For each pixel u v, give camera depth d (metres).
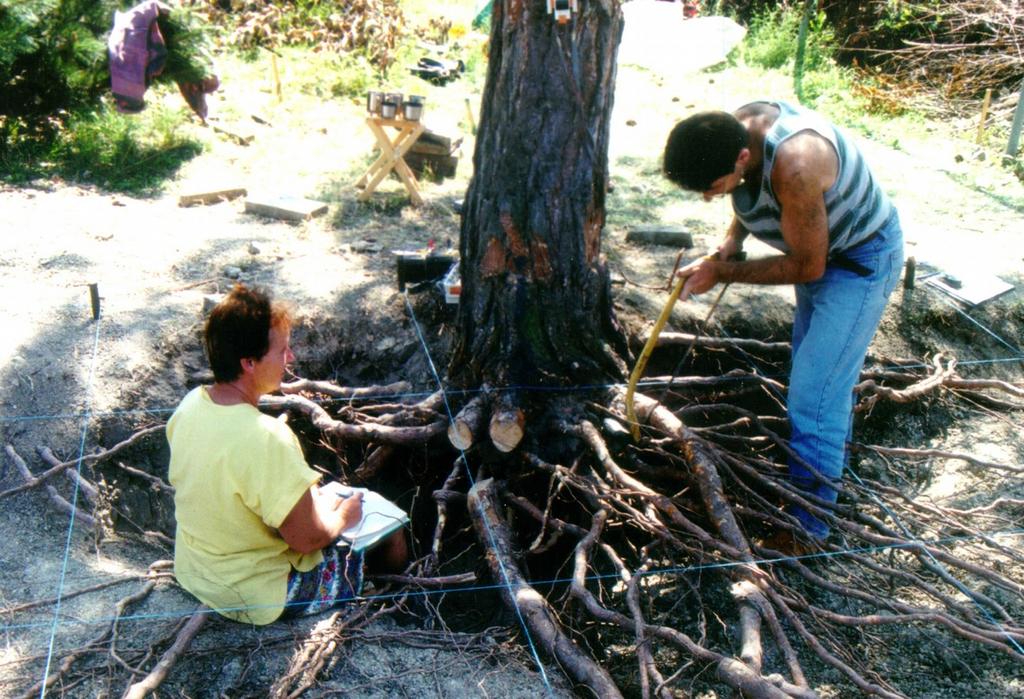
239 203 6.28
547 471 4.07
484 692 2.95
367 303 5.02
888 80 10.91
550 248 4.02
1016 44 10.61
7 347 4.22
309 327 4.84
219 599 2.96
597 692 2.99
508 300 4.09
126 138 6.74
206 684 2.81
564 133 3.89
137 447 4.08
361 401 4.60
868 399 4.81
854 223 3.54
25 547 3.42
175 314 4.67
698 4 12.30
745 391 4.82
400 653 3.07
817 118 3.46
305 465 2.85
